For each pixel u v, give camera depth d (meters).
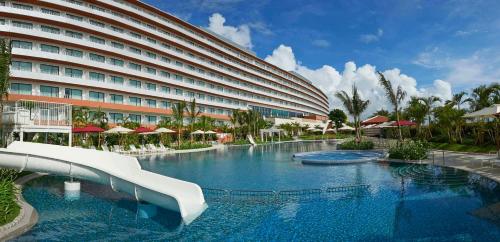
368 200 11.02
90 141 33.22
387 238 7.55
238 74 79.06
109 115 45.72
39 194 12.05
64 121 19.25
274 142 56.91
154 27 56.16
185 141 46.72
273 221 9.05
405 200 10.81
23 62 38.06
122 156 13.05
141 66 51.41
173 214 9.77
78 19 43.81
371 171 17.28
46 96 38.78
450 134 30.75
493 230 7.77
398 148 21.28
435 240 7.30
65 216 9.51
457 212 9.25
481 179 13.52
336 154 28.00
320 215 9.50
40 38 38.34
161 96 52.78
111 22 47.12
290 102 105.88
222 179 15.91
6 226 8.06
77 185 12.73
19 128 16.75
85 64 41.81
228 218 9.34
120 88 46.03
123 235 8.02
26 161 12.57
